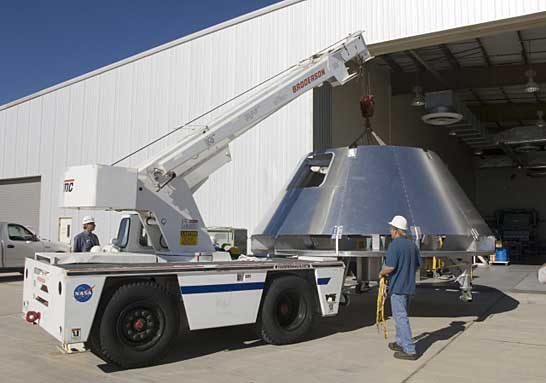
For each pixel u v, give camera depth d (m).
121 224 7.89
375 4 12.71
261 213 14.13
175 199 6.90
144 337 5.65
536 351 6.35
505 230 29.16
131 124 17.72
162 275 5.79
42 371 5.53
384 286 6.80
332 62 9.03
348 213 7.32
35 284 6.30
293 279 6.79
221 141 7.43
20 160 21.94
